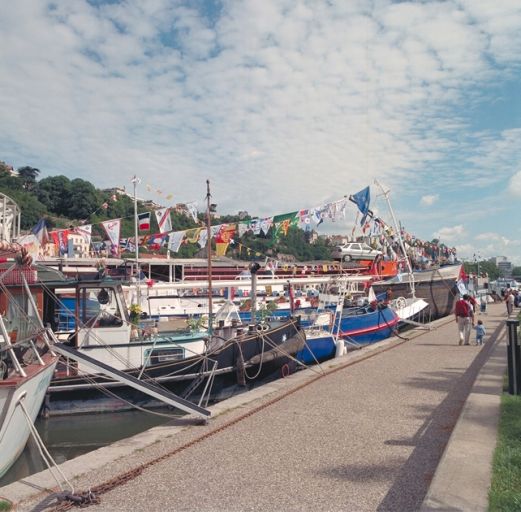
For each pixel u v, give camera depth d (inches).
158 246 839.7
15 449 294.2
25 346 345.4
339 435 290.8
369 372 489.1
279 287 1193.4
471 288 1786.4
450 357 561.9
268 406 371.6
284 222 801.6
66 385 465.7
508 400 323.3
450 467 210.5
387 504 198.1
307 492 213.0
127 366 490.6
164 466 254.2
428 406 347.6
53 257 914.1
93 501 213.0
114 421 461.7
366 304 997.8
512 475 199.9
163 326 852.0
